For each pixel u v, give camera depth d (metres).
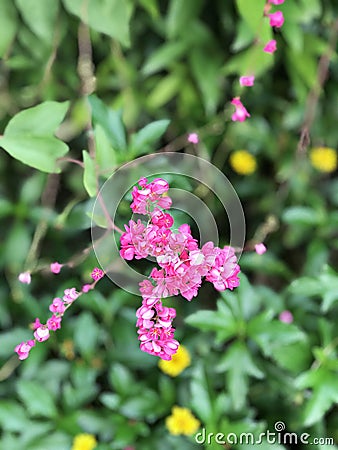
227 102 0.95
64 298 0.73
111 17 0.82
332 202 1.00
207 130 0.93
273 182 0.99
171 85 0.94
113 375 0.88
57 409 0.89
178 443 0.86
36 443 0.85
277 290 0.99
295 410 0.89
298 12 0.85
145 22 0.93
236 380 0.84
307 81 0.92
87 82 0.82
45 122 0.75
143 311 0.70
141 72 0.95
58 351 0.91
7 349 0.88
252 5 0.79
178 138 0.90
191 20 0.90
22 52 0.89
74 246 0.95
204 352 0.90
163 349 0.70
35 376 0.89
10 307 0.93
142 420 0.89
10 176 0.98
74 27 0.88
